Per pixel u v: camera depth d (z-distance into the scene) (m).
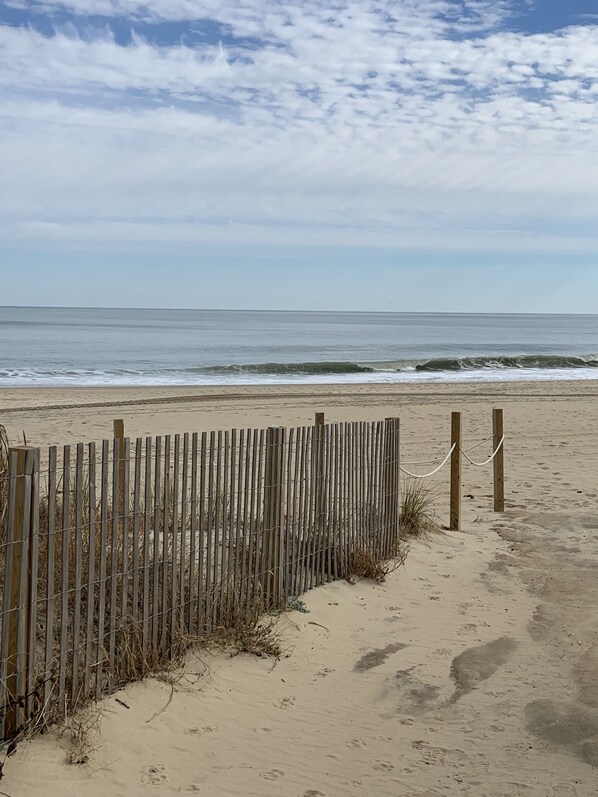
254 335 87.44
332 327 124.94
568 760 4.22
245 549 5.71
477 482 12.27
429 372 39.25
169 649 4.91
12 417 18.59
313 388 28.41
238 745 4.23
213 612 5.30
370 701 4.85
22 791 3.54
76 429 16.73
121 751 3.99
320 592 6.53
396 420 7.90
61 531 4.18
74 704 4.16
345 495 7.02
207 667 4.93
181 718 4.38
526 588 7.11
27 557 3.90
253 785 3.89
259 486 5.75
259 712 4.59
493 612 6.45
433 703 4.84
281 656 5.30
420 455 14.59
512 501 10.96
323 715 4.63
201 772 3.95
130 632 4.66
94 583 4.50
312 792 3.86
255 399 23.61
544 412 20.91
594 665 5.39
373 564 7.11
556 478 12.63
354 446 7.12
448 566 7.75
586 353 58.81
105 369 38.69
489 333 104.31
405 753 4.27
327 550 6.79
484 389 28.23
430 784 3.97
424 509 9.91
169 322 144.00
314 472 6.57
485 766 4.15
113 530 4.47
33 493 3.91
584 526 9.44
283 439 6.00
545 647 5.73
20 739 3.84
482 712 4.74
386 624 6.12
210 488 5.20
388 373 38.38
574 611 6.47
